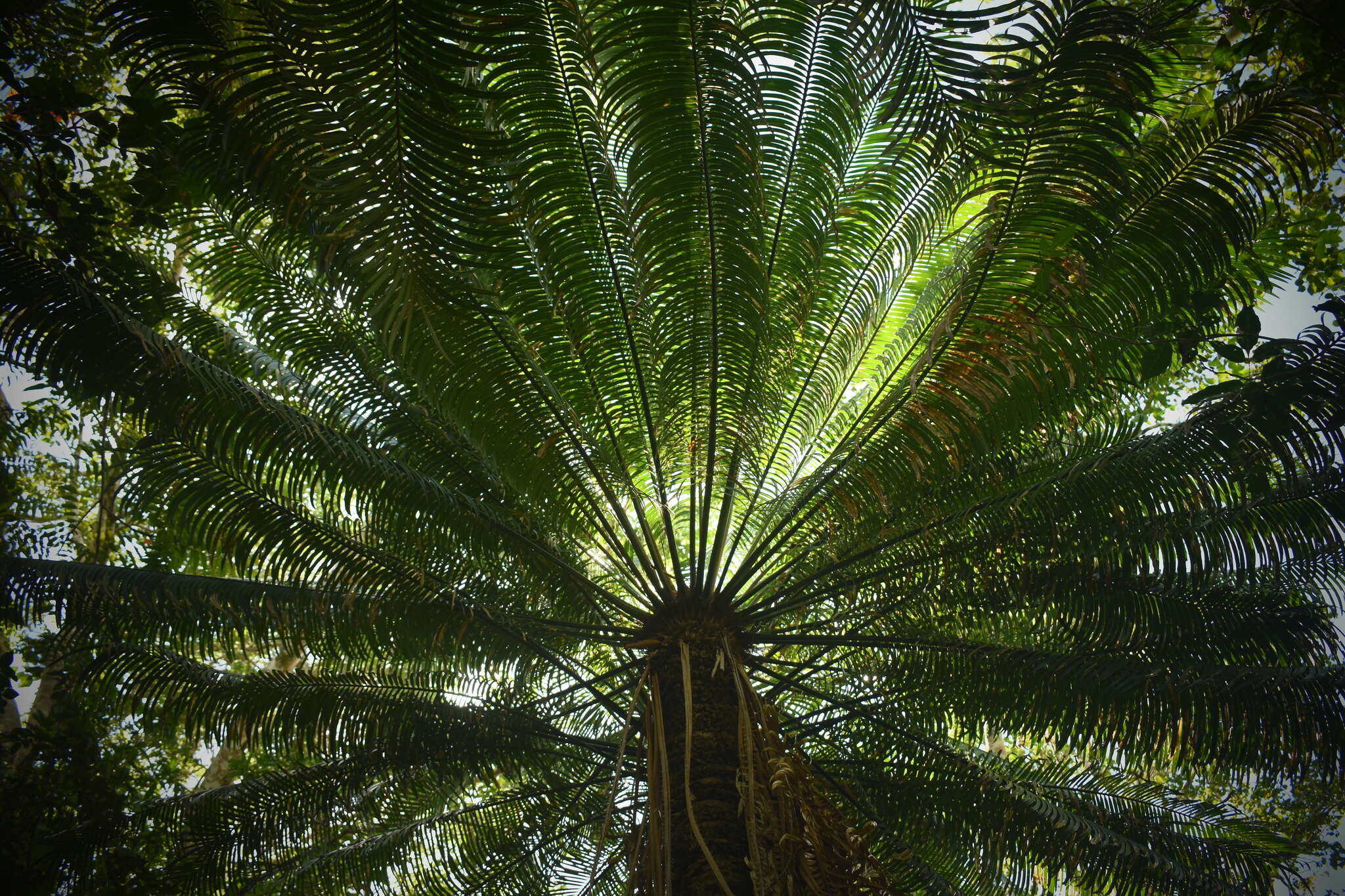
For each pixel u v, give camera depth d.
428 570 7.29
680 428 7.68
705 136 5.82
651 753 6.16
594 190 6.30
